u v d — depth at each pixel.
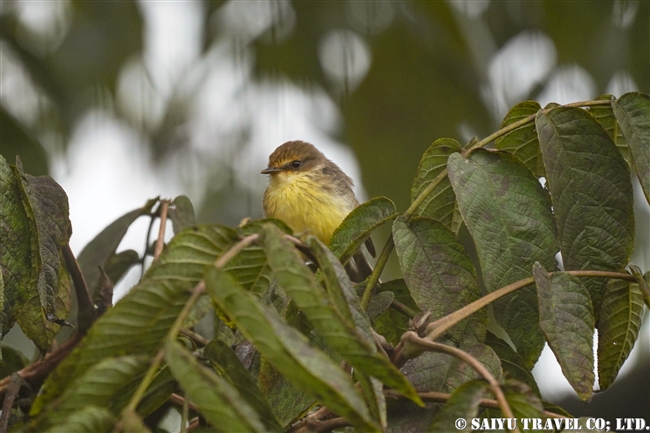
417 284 5.45
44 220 5.79
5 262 5.31
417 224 5.55
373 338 4.25
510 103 11.76
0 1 10.27
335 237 5.64
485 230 5.39
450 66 11.70
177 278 3.80
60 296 6.66
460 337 5.39
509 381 4.06
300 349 3.41
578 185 5.48
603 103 5.79
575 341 4.86
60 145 10.34
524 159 6.34
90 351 3.58
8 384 5.85
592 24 10.34
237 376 4.32
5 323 5.31
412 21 11.63
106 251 7.84
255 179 11.81
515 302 5.48
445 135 11.74
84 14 10.48
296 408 5.04
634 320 5.75
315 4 11.59
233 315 3.44
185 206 8.02
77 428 3.08
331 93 11.79
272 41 11.52
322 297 3.65
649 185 5.40
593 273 5.27
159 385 4.38
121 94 10.88
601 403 11.29
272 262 3.74
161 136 11.43
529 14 11.86
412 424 5.16
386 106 11.77
